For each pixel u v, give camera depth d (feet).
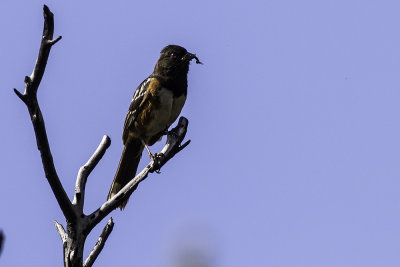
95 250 23.35
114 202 23.91
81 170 24.13
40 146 21.03
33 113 20.39
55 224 23.84
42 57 19.61
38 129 20.59
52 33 19.62
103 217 23.58
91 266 23.20
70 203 22.76
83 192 23.48
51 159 21.43
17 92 19.93
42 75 19.97
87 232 23.34
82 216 23.24
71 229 23.03
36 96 20.34
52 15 19.49
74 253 22.88
